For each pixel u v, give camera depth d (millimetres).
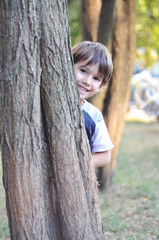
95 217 2143
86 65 2189
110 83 5359
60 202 2016
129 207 4926
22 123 1830
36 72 1842
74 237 2031
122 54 5277
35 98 1847
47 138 1990
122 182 6512
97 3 5086
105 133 2369
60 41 1915
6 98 1827
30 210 1906
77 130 2031
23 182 1871
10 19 1782
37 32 1823
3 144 1882
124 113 5664
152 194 5648
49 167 2020
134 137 12875
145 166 8398
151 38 9984
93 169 2146
